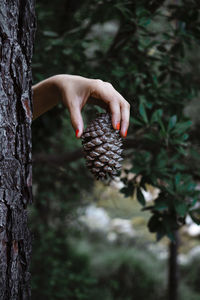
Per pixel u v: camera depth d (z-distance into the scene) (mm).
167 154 1430
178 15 1470
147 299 4102
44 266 3162
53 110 1611
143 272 4285
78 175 2414
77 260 3902
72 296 3246
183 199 1242
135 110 1293
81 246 4562
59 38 1574
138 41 1516
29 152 804
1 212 772
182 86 1601
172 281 2818
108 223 5719
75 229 3598
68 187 2602
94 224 5609
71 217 3141
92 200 2926
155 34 1496
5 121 772
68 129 2402
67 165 2068
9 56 773
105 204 4430
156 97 1445
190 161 1602
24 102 791
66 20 1868
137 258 4543
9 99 776
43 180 2254
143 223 5750
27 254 817
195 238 5105
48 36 1602
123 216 5812
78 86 829
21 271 809
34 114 894
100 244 5270
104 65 1544
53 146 2447
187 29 1466
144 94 1443
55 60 1532
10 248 786
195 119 2467
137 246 5277
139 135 1596
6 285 783
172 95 1456
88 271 3873
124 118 800
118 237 5445
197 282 4465
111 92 810
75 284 3396
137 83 1576
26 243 814
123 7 1360
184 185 1250
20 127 790
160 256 4957
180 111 1397
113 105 799
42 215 3102
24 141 794
